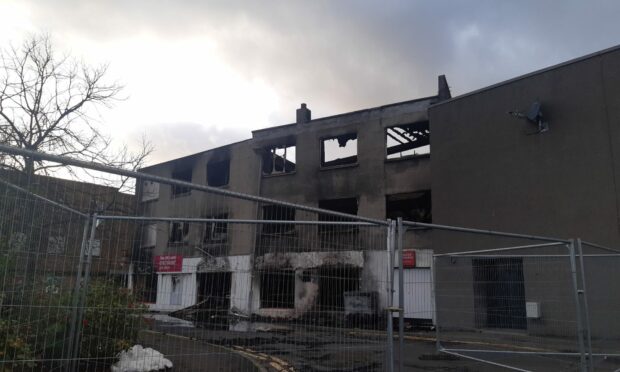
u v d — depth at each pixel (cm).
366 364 513
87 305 496
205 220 574
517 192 1681
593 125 1532
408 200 2414
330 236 550
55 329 444
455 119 1914
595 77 1552
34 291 419
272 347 516
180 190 919
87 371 479
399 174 2302
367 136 2439
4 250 392
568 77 1616
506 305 893
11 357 396
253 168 2811
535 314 859
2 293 389
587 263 956
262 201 471
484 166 1789
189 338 489
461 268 967
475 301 917
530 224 1630
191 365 480
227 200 2795
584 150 1540
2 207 395
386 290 521
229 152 2988
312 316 527
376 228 541
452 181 1875
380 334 516
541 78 1681
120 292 525
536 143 1658
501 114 1773
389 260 527
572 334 818
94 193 629
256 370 516
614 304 901
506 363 842
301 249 546
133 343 516
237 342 509
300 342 520
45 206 437
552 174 1603
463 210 1819
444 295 922
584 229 1502
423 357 952
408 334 866
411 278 999
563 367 796
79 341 480
